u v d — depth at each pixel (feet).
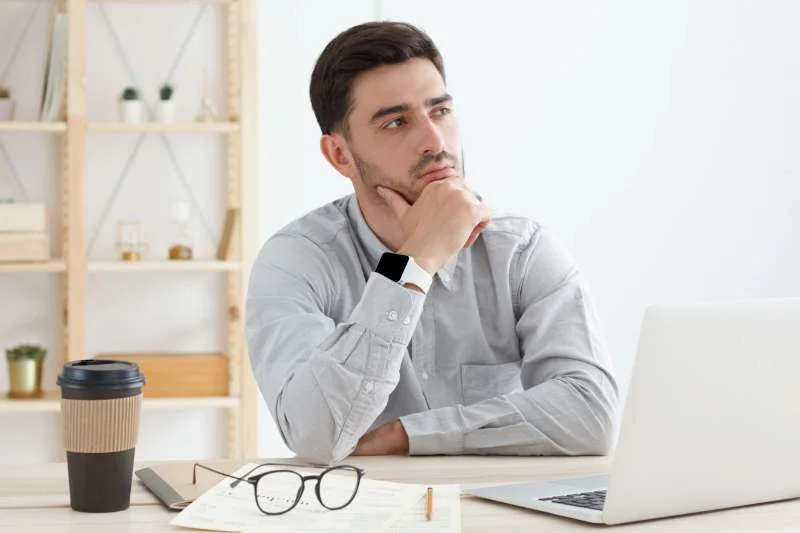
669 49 13.80
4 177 12.46
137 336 12.81
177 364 12.02
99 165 12.68
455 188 5.74
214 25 12.87
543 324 6.59
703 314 4.13
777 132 14.07
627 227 13.78
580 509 4.23
